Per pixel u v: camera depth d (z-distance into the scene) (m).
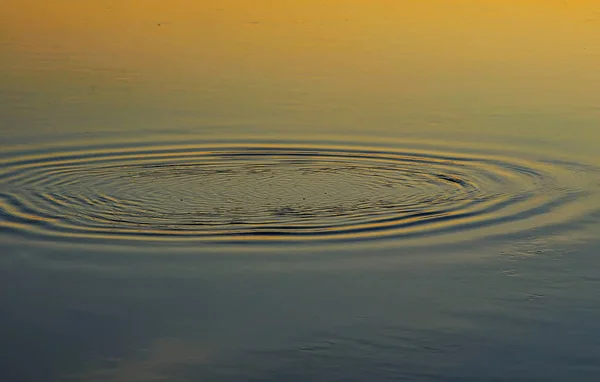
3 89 18.25
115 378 8.05
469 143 15.11
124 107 17.17
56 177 13.69
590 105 16.89
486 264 10.41
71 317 9.16
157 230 11.50
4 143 15.20
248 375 8.09
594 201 12.43
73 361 8.34
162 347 8.59
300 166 14.33
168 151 14.98
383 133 15.69
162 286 9.88
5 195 12.85
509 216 11.93
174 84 18.62
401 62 20.11
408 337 8.72
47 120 16.41
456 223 11.70
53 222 11.76
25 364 8.28
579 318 9.02
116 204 12.52
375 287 9.84
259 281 10.00
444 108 16.94
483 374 8.04
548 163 14.10
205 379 8.04
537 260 10.48
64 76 19.17
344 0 26.88
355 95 17.80
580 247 10.84
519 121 16.12
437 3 26.31
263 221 11.82
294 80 18.81
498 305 9.36
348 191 13.12
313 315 9.19
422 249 10.87
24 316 9.18
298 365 8.25
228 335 8.80
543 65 19.69
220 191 13.16
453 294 9.64
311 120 16.41
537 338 8.65
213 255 10.70
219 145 15.27
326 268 10.34
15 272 10.23
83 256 10.67
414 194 12.95
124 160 14.53
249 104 17.33
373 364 8.25
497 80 18.66
